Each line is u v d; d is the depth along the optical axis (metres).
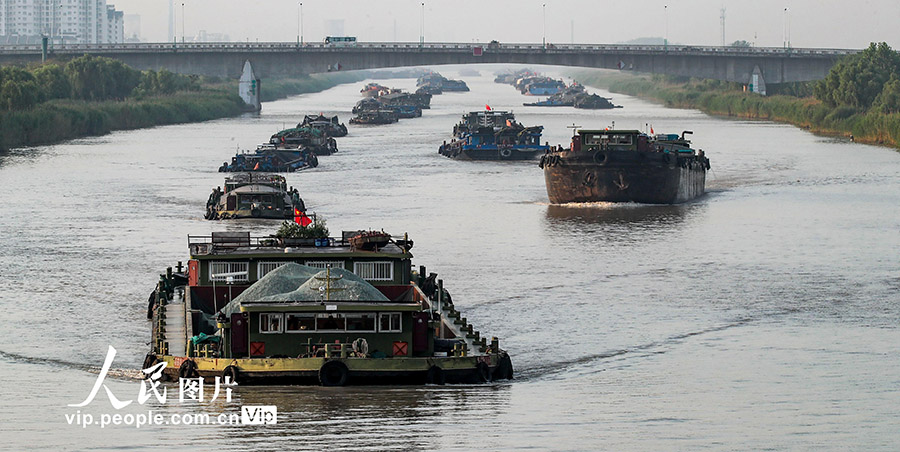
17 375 117.81
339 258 127.81
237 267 128.50
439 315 124.44
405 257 127.88
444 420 100.38
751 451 93.50
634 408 106.56
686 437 97.06
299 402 105.81
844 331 140.50
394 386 111.75
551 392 111.75
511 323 143.88
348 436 95.81
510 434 96.94
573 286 165.75
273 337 112.38
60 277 169.50
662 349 131.38
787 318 147.12
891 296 160.50
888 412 106.06
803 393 112.69
